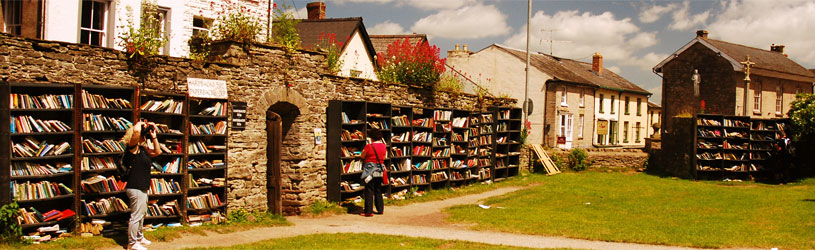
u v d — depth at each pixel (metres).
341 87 14.08
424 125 16.75
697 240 10.09
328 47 19.08
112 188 9.06
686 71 32.03
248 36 11.55
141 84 9.67
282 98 12.22
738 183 20.69
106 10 12.64
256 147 11.66
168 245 8.75
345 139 13.65
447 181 17.75
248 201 11.48
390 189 15.23
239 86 11.28
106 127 8.96
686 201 15.75
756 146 21.92
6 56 8.09
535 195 16.95
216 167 10.66
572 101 32.56
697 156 21.75
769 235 10.55
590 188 18.81
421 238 9.86
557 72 32.44
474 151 19.28
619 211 13.89
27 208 8.24
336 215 12.87
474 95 20.31
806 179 21.03
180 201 10.05
